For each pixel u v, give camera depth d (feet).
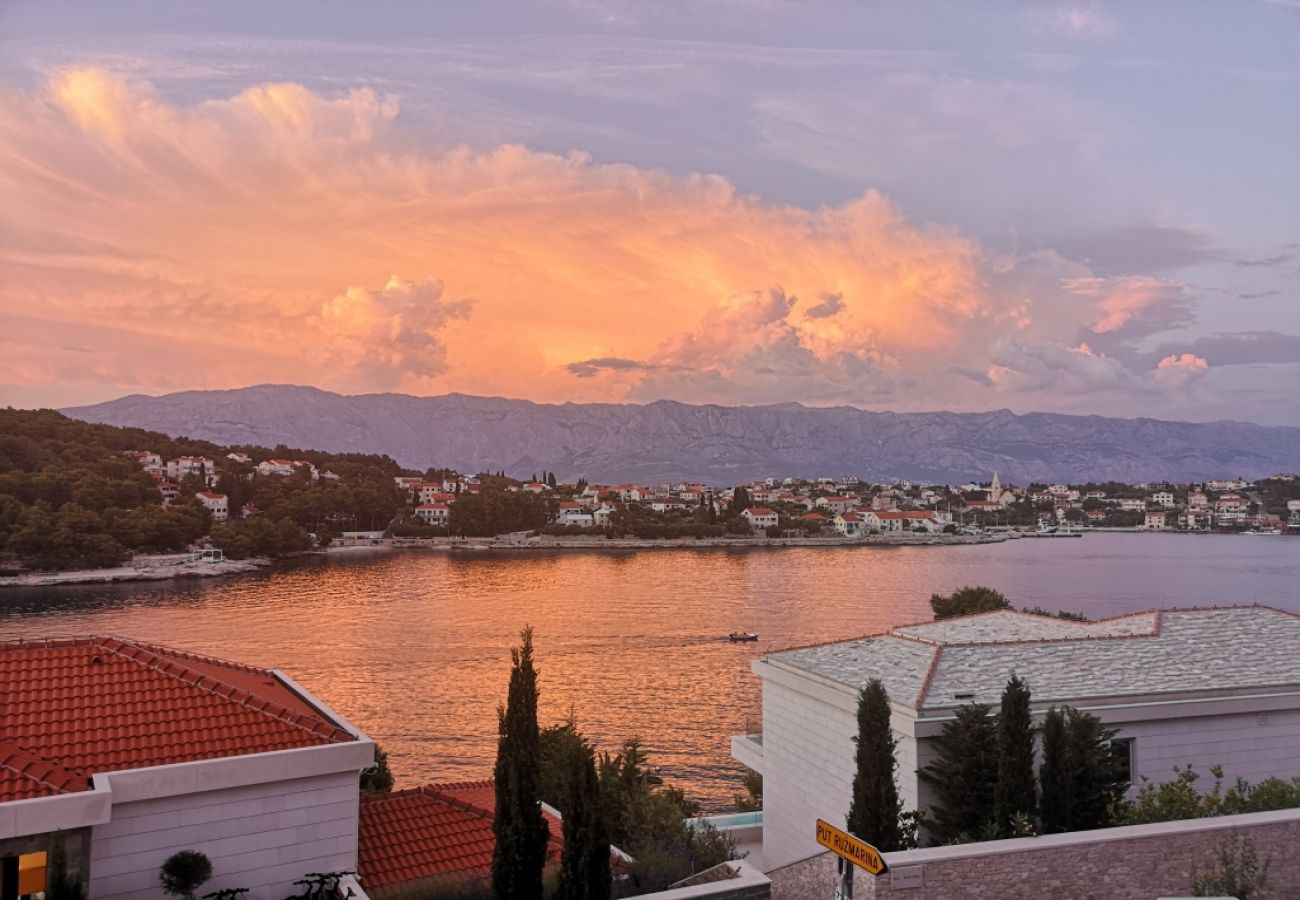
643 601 519.60
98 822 53.67
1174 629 102.89
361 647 363.35
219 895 57.98
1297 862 49.62
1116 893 47.06
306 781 62.23
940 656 93.35
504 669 321.52
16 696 64.95
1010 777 69.21
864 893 44.39
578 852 59.62
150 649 79.15
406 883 67.41
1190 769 72.49
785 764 102.42
